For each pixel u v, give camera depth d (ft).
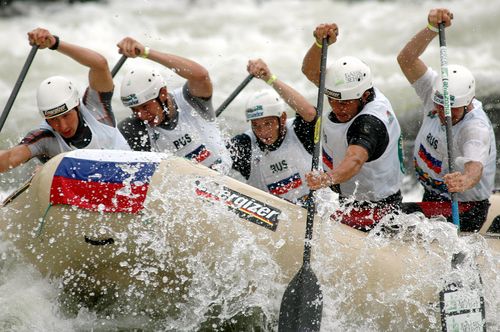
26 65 75.77
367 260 62.44
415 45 70.95
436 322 61.98
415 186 109.70
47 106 69.00
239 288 62.90
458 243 63.41
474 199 70.33
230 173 85.46
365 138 64.03
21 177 106.73
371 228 66.49
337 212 66.28
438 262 62.75
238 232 62.69
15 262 66.44
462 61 151.74
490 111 123.03
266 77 79.97
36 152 70.85
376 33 174.29
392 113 67.31
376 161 66.13
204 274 63.00
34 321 64.08
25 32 181.88
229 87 142.51
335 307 61.82
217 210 63.26
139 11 200.23
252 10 200.64
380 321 62.13
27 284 66.13
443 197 71.72
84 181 63.98
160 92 76.23
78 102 71.00
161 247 62.95
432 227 64.54
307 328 58.75
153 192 63.31
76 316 66.33
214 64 158.40
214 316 64.34
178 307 64.90
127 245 63.36
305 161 77.97
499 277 64.03
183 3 207.51
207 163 78.84
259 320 64.23
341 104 65.62
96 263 64.90
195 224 62.75
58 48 73.87
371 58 158.81
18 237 65.92
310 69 74.33
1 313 63.67
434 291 62.03
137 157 65.46
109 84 73.87
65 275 65.67
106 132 73.36
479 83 136.77
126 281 65.41
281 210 64.54
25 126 126.72
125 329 65.57
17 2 199.41
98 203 63.36
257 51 168.14
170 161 65.57
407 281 62.08
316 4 200.13
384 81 144.77
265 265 62.44
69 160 65.05
